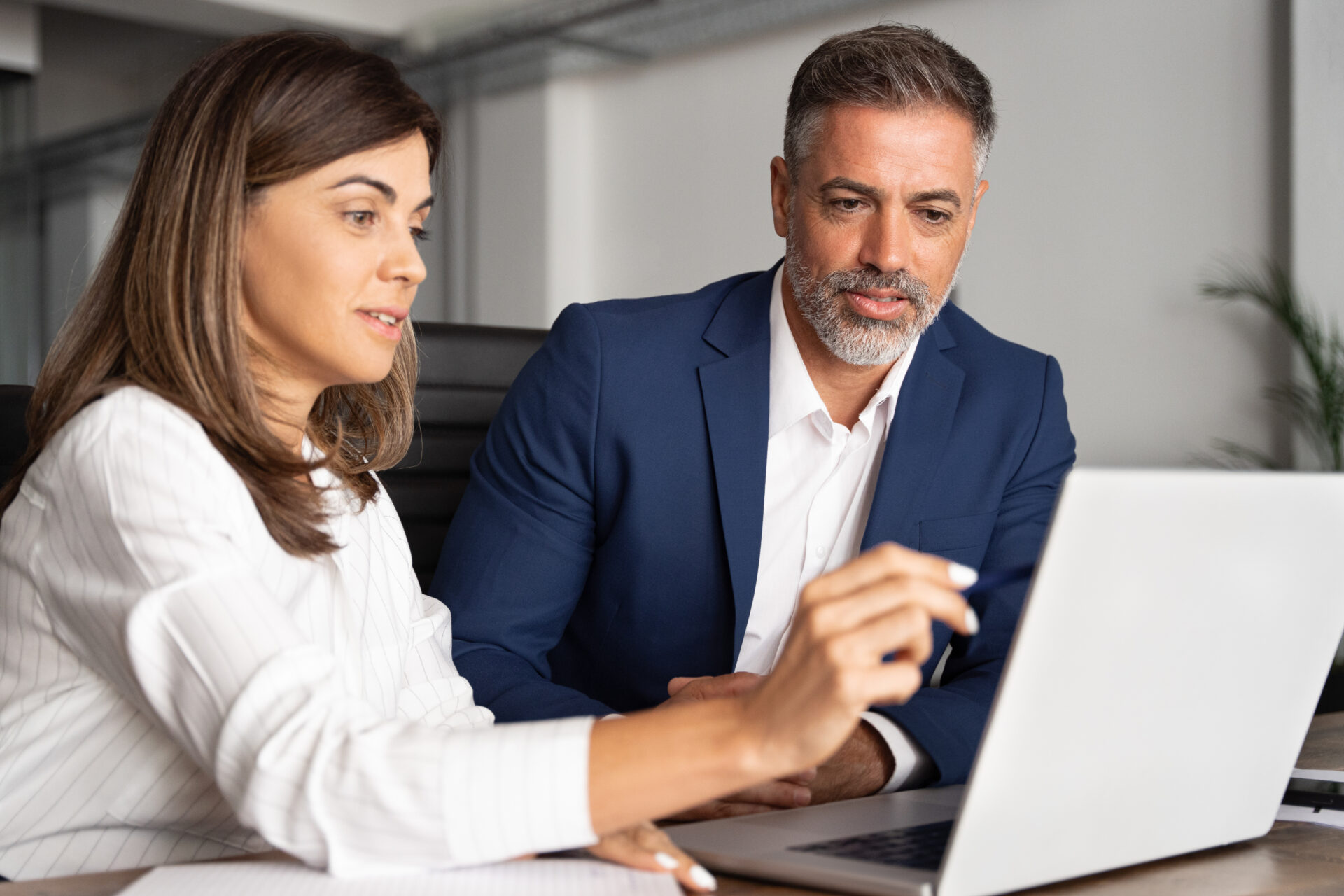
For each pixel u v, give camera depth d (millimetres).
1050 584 672
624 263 7316
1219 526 760
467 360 2131
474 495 1662
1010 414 1691
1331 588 866
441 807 723
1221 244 4734
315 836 740
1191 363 4832
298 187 962
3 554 948
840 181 1480
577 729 752
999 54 5461
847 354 1533
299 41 1000
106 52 8453
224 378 960
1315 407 4453
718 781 716
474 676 1446
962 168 1493
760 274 1760
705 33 6543
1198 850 893
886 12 5898
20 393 1654
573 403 1613
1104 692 731
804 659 696
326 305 973
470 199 7930
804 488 1641
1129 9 5008
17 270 8062
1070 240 5211
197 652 792
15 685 945
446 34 6961
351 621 1092
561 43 6621
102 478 875
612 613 1629
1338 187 4316
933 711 1175
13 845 933
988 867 725
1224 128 4723
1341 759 1211
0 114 8102
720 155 6773
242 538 924
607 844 794
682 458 1600
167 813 948
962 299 5574
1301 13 4383
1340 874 829
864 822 919
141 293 968
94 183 8250
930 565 716
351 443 1250
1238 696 832
